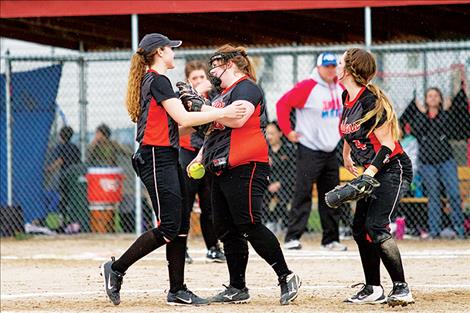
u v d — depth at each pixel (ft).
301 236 97.96
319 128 88.33
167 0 103.04
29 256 88.48
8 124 110.11
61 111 114.32
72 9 104.58
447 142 100.17
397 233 101.65
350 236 104.47
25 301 56.85
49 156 112.88
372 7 105.29
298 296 57.36
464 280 65.46
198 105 52.37
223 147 52.37
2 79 113.70
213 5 102.32
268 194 106.32
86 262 82.38
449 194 100.42
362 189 50.75
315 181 90.38
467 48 98.53
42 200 112.47
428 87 106.01
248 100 51.70
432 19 114.93
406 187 53.21
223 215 54.19
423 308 51.55
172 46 53.11
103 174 111.14
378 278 53.83
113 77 117.29
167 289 61.77
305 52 106.11
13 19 115.65
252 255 84.99
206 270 73.56
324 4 100.37
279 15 116.78
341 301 54.90
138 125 52.75
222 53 53.06
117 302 53.67
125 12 103.65
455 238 100.68
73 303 55.47
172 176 52.34
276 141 106.32
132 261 53.31
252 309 51.49
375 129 51.47
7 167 111.65
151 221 110.52
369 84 52.34
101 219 111.65
